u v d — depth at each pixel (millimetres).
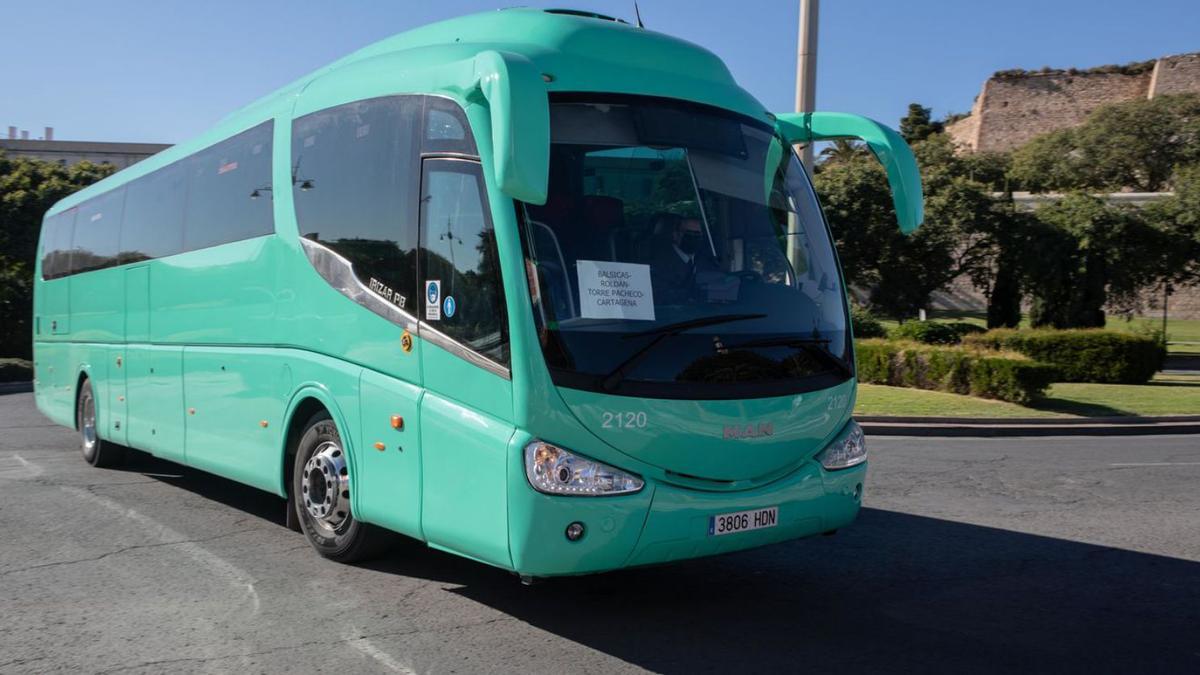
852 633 5445
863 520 8414
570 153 5336
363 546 6629
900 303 34875
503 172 4551
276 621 5578
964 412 16266
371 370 6109
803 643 5270
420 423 5609
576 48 5727
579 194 5277
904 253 34750
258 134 7766
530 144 4570
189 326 8664
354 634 5359
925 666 4941
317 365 6629
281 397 7090
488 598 6031
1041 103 79438
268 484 7387
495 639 5297
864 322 27344
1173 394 19453
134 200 10234
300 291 6902
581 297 5074
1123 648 5246
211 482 10211
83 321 11570
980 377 17734
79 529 7891
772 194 6039
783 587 6344
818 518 5727
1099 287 33125
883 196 33906
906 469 11273
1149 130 59500
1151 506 9102
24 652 5086
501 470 5008
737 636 5379
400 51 6586
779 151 6270
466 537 5281
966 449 13242
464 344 5309
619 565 5078
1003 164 62281
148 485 10000
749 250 5742
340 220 6523
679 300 5309
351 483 6301
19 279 32906
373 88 6410
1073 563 7012
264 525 8055
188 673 4797
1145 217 33250
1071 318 33125
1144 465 11672
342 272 6422
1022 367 17109
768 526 5457
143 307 9719
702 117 5898
